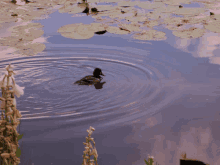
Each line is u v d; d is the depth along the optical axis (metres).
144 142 3.61
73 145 3.53
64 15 8.88
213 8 9.25
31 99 4.89
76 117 4.29
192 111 4.36
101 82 5.54
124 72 5.91
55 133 3.82
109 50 6.80
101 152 3.41
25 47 6.84
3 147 1.57
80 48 6.89
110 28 7.88
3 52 6.60
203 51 6.51
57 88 5.32
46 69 6.09
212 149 3.43
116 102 4.76
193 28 7.73
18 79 5.66
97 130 3.90
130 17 8.62
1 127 1.54
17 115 1.57
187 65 5.97
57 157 3.28
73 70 6.10
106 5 9.70
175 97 4.80
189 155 3.31
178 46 6.82
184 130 3.88
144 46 6.91
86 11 9.16
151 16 8.68
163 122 4.08
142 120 4.16
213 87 5.06
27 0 10.38
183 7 9.42
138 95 4.96
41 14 8.96
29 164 3.15
